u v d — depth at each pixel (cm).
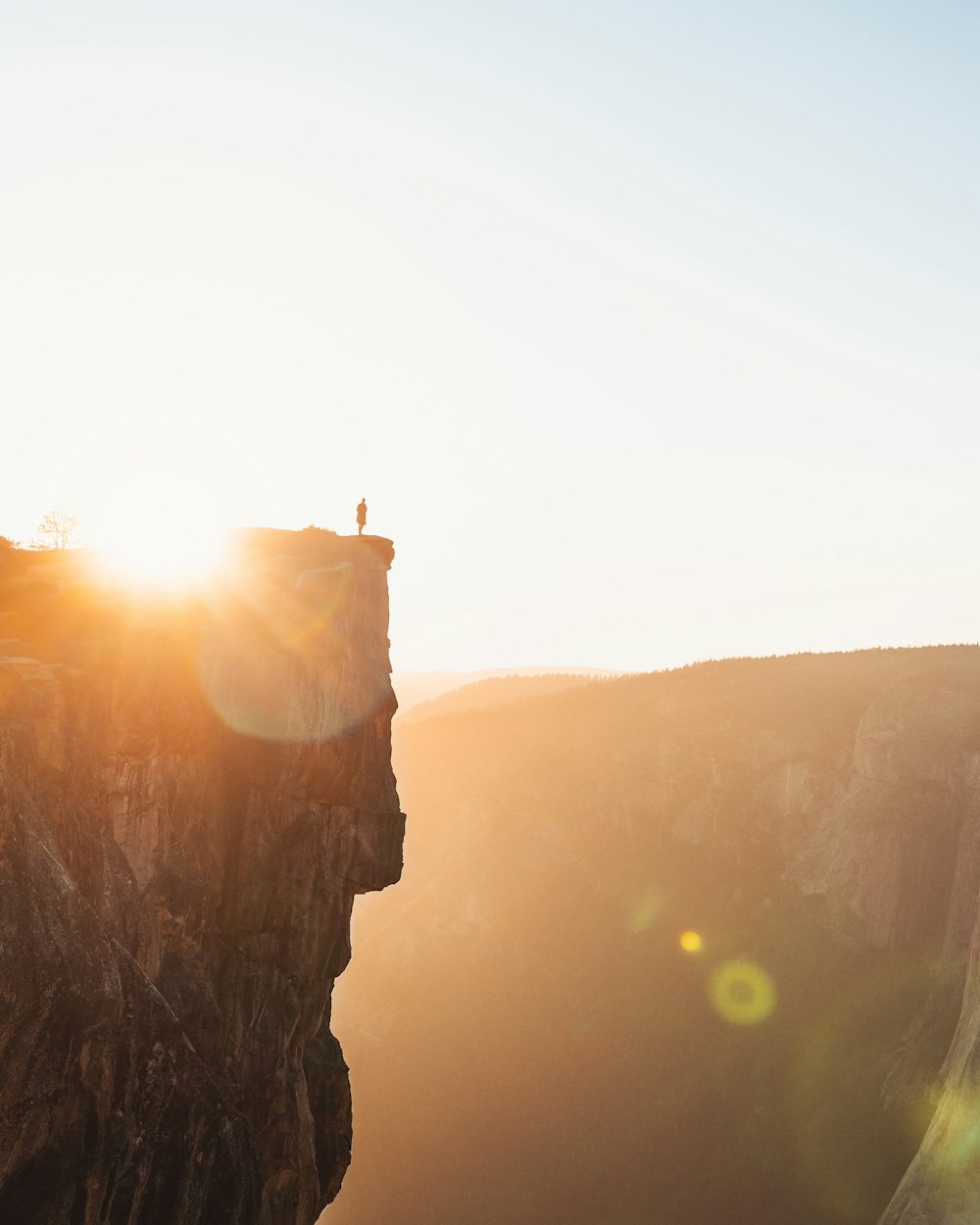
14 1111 2412
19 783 2752
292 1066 4069
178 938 3388
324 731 4272
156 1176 2727
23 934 2484
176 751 3659
